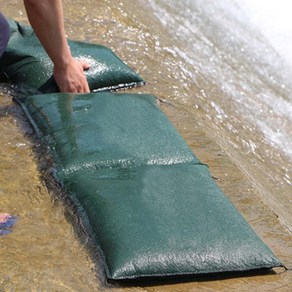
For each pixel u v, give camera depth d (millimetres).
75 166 4246
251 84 7066
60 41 4922
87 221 3898
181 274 3615
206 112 5793
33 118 4781
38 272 3598
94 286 3553
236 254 3736
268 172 5602
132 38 6426
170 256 3633
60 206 4047
